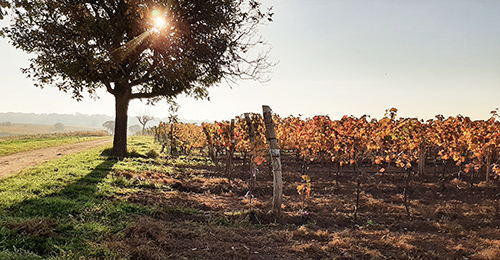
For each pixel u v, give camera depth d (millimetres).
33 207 7309
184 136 26844
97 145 26609
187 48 17688
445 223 8328
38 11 17250
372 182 13695
